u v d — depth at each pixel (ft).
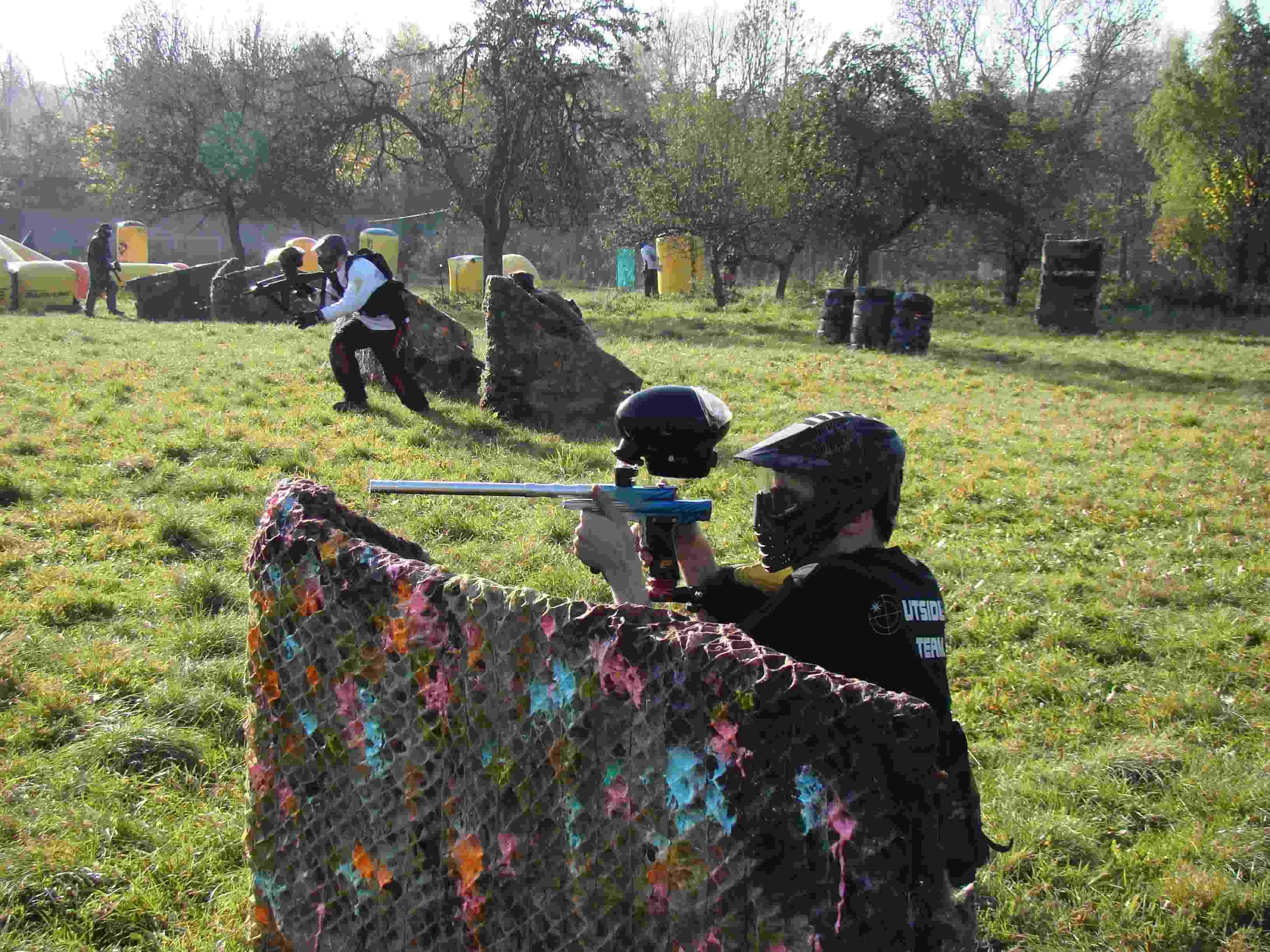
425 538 21.67
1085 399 49.83
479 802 5.69
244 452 26.71
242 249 138.92
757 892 4.62
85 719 13.20
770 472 6.22
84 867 10.30
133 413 30.42
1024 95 198.49
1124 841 12.37
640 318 86.53
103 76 154.10
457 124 107.76
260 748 6.81
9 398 31.09
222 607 17.26
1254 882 11.43
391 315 32.40
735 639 4.84
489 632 5.57
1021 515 27.37
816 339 74.74
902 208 117.70
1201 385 57.16
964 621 19.53
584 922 5.26
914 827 4.28
